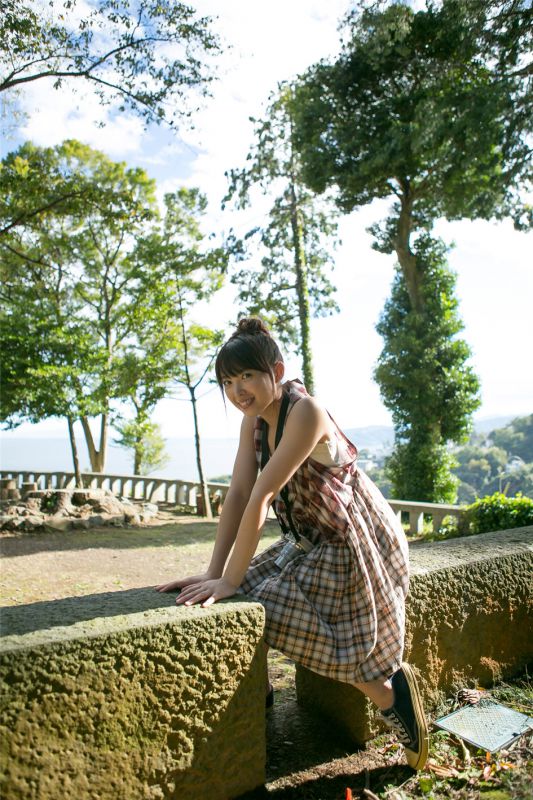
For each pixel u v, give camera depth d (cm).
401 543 188
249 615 164
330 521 175
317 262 1952
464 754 192
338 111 1589
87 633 136
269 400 174
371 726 204
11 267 1767
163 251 1523
